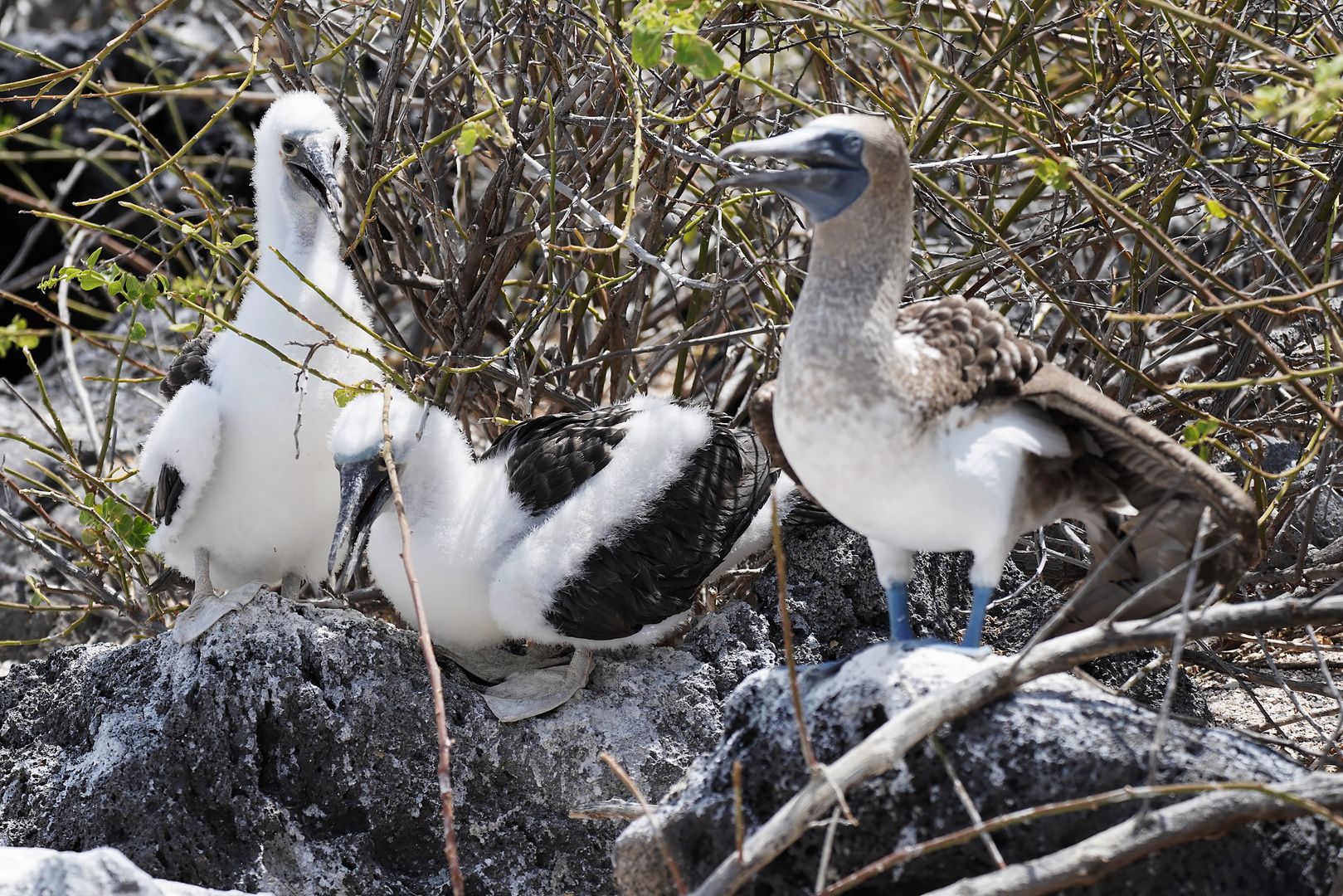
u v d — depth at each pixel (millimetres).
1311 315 11922
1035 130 11938
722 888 6492
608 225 9430
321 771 9141
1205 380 12281
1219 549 7086
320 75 17203
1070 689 7332
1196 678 11469
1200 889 6863
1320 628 11258
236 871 8945
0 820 9352
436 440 9898
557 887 9375
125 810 8930
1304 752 9141
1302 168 11227
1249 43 8203
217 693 9109
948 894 6340
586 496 9609
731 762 7578
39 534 12805
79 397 15484
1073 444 7707
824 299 7199
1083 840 6812
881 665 7484
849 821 6555
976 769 7008
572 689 9641
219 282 15141
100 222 19766
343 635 9312
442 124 14172
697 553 9727
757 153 7250
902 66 13641
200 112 20078
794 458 7461
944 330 7629
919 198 12109
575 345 13875
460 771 9289
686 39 7746
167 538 10172
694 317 13062
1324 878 7043
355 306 10445
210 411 9633
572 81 12336
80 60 20422
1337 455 11047
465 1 12141
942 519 7348
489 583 9633
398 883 9164
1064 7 14688
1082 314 12359
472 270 11852
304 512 10141
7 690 10164
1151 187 11281
